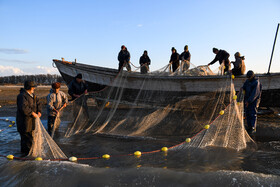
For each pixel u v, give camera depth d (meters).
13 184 2.58
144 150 4.05
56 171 2.89
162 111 6.20
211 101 6.75
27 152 3.87
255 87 5.04
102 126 5.58
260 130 5.43
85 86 6.01
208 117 6.16
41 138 3.73
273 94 7.05
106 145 4.37
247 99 5.26
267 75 6.91
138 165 3.23
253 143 4.43
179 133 5.14
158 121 5.73
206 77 6.93
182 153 3.82
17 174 2.84
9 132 5.63
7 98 15.41
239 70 7.10
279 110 8.31
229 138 4.23
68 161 3.42
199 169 3.03
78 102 5.54
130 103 7.02
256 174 2.65
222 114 4.36
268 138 4.83
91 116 5.78
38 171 2.88
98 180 2.61
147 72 7.93
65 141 4.72
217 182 2.47
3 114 8.51
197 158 3.54
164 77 7.25
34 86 3.81
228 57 7.63
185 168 3.07
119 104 6.78
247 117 5.33
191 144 4.24
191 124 5.56
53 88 5.13
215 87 6.87
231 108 4.37
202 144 4.27
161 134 5.14
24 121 3.72
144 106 6.70
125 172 2.83
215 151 3.92
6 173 2.89
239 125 4.27
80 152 3.95
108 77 8.96
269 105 7.34
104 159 3.54
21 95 3.67
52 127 5.12
